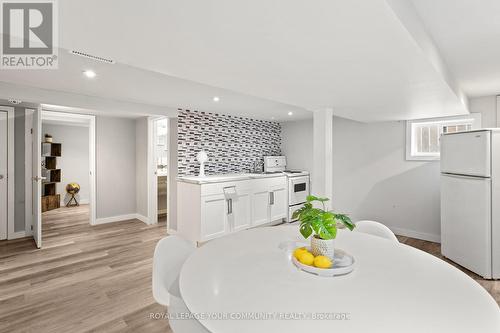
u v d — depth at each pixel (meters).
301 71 1.70
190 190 3.74
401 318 0.87
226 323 0.84
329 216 1.31
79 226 4.61
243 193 4.15
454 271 1.24
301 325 0.83
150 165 4.79
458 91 2.59
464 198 2.98
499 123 3.28
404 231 4.15
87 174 7.03
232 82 1.96
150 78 2.56
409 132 4.04
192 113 4.31
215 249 1.55
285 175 4.87
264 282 1.12
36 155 3.52
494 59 2.08
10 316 2.00
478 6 1.35
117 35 1.19
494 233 2.71
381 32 1.15
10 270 2.82
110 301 2.22
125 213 5.10
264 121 5.48
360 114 3.51
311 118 5.20
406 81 1.94
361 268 1.27
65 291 2.38
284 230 1.99
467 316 0.88
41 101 2.95
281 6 0.93
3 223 3.84
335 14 0.99
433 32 1.62
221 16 1.01
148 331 1.85
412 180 4.05
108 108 3.46
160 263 1.44
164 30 1.13
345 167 4.76
